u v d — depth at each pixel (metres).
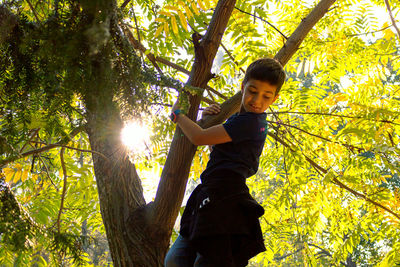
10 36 1.63
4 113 1.81
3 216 1.90
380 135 3.71
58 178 3.84
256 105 2.02
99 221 4.14
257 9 3.30
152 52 3.10
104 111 1.50
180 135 2.38
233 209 1.85
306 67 4.75
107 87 1.46
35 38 1.43
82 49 1.38
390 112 3.68
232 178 1.91
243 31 3.31
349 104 4.21
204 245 1.82
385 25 4.54
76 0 1.39
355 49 4.60
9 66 1.71
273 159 5.09
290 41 2.79
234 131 1.95
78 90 1.47
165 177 2.44
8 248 2.07
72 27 1.38
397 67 4.92
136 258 2.48
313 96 4.53
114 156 2.68
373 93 4.38
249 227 1.88
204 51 2.24
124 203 2.64
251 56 3.37
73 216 4.03
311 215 4.64
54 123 1.81
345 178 3.94
